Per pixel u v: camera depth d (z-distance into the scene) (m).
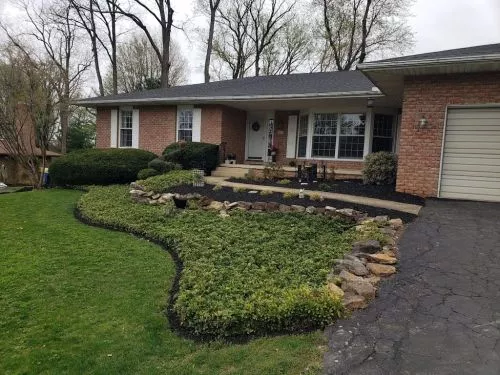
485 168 7.98
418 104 8.41
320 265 4.81
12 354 3.26
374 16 26.17
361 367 2.69
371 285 3.86
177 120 15.07
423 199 8.11
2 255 5.75
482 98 7.84
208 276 4.57
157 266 5.30
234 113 15.10
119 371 3.00
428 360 2.72
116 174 12.15
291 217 7.29
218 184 10.42
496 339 2.95
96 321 3.79
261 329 3.46
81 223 7.94
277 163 14.89
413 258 4.71
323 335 3.17
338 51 27.02
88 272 5.08
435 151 8.33
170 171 11.81
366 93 11.13
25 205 9.52
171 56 35.69
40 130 13.80
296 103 13.31
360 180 11.45
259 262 5.10
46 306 4.11
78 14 25.67
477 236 5.46
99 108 16.59
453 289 3.86
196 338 3.48
